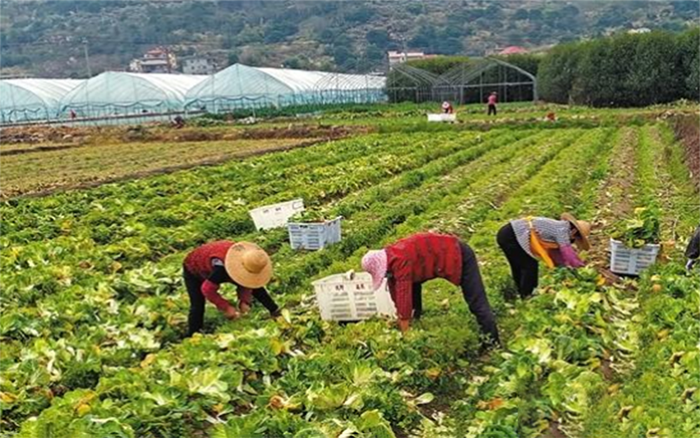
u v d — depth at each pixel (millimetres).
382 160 28797
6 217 19266
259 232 17188
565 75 70750
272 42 155125
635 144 33562
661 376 8523
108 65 146125
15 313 10703
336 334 10312
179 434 7309
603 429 7488
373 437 7113
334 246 15125
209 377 8102
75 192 23266
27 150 45000
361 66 132625
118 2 181875
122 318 10938
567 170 24344
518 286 11938
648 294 11703
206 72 139125
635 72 63812
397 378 8766
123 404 7656
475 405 8445
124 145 48031
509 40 153875
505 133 41188
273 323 10102
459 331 9914
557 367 8773
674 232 15492
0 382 8305
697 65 60469
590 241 15375
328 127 49500
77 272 13430
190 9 169500
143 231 16844
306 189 22078
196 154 38938
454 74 77562
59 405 7496
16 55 146875
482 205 18922
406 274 9797
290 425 7121
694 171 22703
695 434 6941
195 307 10672
